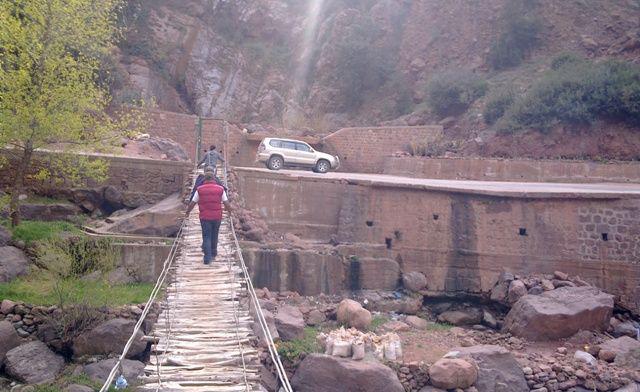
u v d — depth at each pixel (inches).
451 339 684.1
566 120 1232.8
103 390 291.3
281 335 603.5
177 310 434.3
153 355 370.3
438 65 1718.8
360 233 863.1
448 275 823.1
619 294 749.9
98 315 566.6
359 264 789.9
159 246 694.5
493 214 816.3
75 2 698.8
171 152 1031.0
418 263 839.1
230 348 374.0
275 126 1656.0
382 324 706.8
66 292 581.6
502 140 1267.2
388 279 802.8
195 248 584.4
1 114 677.3
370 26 1813.5
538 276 781.3
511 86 1401.3
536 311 685.9
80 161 733.9
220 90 1819.6
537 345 674.2
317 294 759.1
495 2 1702.8
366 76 1754.4
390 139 1385.3
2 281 611.2
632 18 1487.5
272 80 1872.5
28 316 562.3
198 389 315.3
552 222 791.7
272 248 770.2
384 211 862.5
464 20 1738.4
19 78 674.8
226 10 2001.7
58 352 550.6
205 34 1897.1
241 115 1806.1
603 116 1222.9
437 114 1503.4
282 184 872.9
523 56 1576.0
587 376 590.6
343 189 882.1
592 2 1561.3
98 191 843.4
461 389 556.4
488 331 729.6
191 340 386.6
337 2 1978.3
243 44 1967.3
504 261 803.4
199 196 531.5
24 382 504.4
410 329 709.3
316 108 1754.4
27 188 804.6
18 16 707.4
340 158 1412.4
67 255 647.8
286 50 1977.1
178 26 1872.5
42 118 681.6
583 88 1238.3
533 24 1569.9
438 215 839.7
